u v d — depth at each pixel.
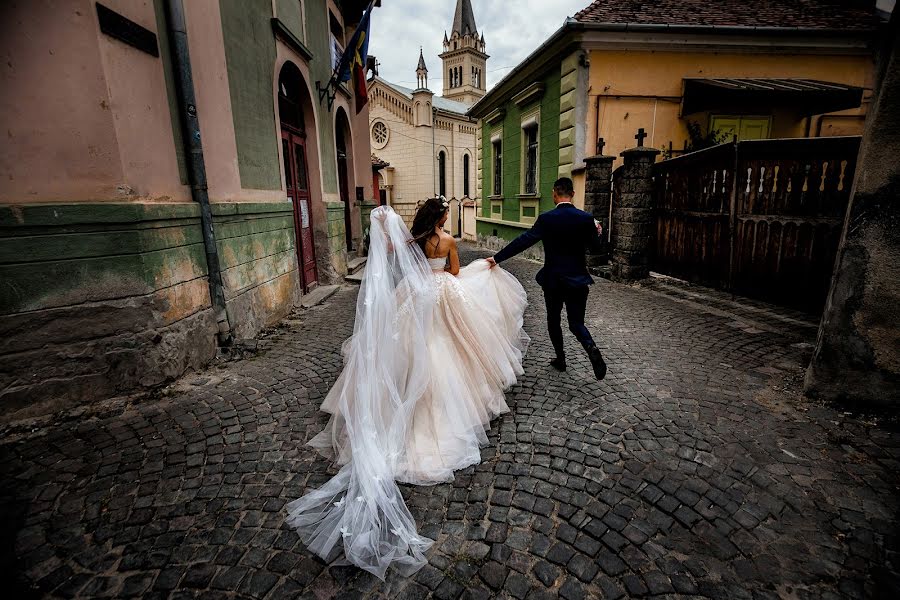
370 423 2.53
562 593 1.77
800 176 5.48
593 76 9.23
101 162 3.14
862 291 3.02
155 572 1.88
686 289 7.16
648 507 2.25
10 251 2.90
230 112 4.82
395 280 2.95
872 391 3.07
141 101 3.45
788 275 5.77
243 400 3.50
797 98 8.98
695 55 9.45
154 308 3.54
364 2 10.98
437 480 2.47
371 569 1.87
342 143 11.28
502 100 13.75
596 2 9.56
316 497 2.30
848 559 1.90
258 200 5.53
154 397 3.50
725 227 6.70
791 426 2.96
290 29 6.69
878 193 2.90
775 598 1.73
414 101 30.17
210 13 4.42
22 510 2.24
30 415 3.08
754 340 4.64
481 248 16.77
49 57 2.89
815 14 10.10
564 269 3.62
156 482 2.48
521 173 12.72
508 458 2.69
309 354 4.59
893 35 2.79
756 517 2.16
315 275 8.30
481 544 2.04
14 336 2.97
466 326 3.15
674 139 9.82
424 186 31.20
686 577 1.83
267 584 1.83
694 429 2.97
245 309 5.01
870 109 2.96
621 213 7.90
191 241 4.01
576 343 4.79
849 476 2.44
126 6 3.28
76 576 1.86
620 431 2.97
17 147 2.88
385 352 2.71
